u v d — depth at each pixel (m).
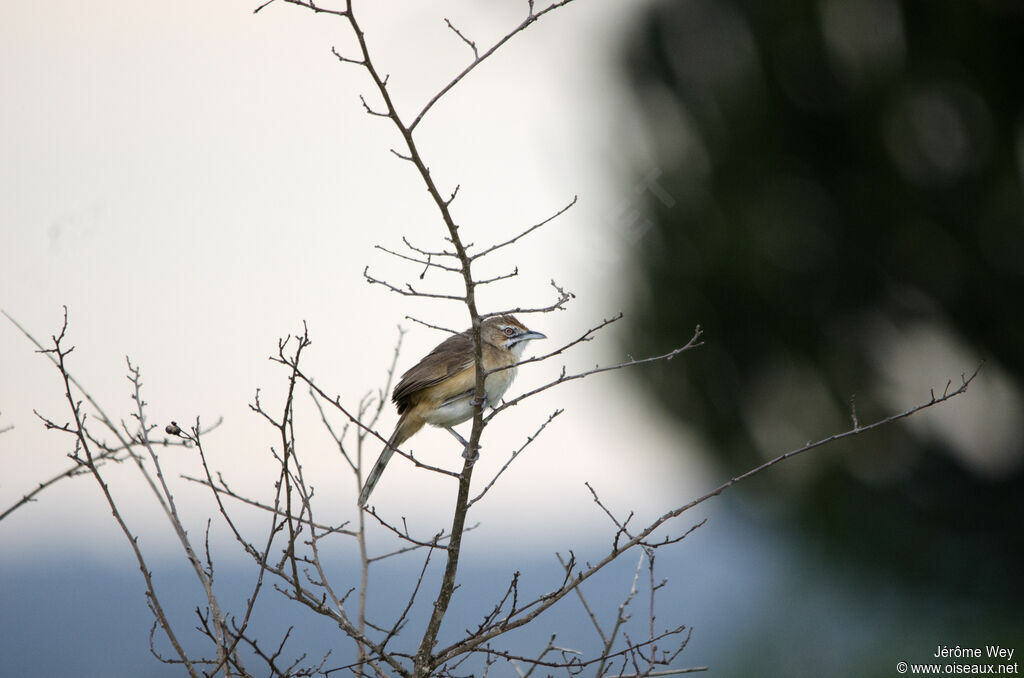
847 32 16.62
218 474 6.50
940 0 15.78
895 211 16.59
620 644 8.07
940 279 16.48
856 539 16.80
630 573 11.68
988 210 15.91
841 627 16.78
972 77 15.77
